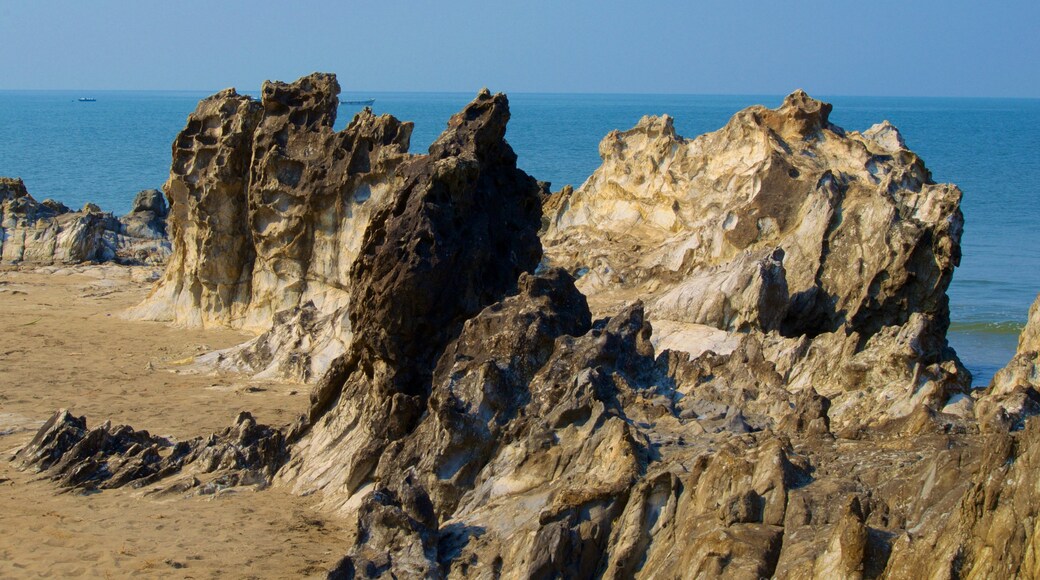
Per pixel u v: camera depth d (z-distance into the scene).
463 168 22.61
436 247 21.67
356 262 22.44
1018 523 11.77
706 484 14.84
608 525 15.37
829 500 14.00
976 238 73.12
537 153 136.25
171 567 18.31
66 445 24.25
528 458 17.47
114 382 32.28
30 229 54.31
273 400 30.39
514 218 25.31
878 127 42.50
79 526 20.38
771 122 42.62
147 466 23.22
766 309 34.22
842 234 36.81
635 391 18.73
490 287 23.22
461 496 18.28
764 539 13.62
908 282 35.12
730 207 39.84
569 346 19.58
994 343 44.94
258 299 38.91
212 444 23.50
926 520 13.12
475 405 18.89
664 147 46.47
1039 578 11.48
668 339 33.53
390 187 35.41
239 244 39.38
